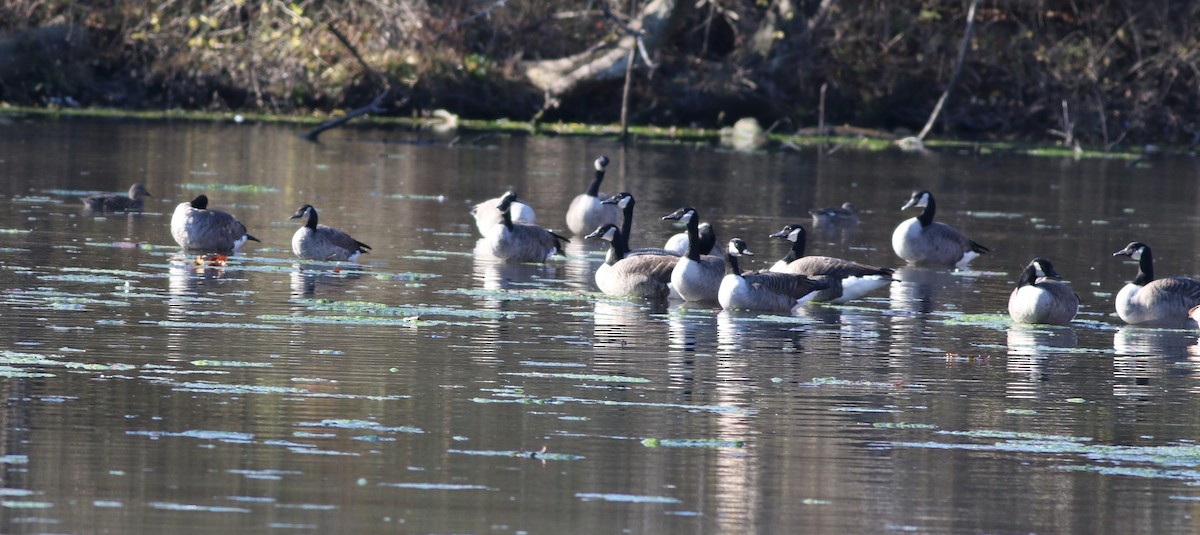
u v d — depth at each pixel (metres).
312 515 11.55
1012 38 64.50
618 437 14.05
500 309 20.84
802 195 39.03
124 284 21.48
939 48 64.19
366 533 11.17
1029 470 13.42
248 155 42.62
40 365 15.99
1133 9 64.06
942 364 18.03
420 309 20.48
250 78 57.06
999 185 44.06
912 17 63.84
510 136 54.44
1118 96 64.75
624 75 57.91
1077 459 13.84
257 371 16.19
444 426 14.22
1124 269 27.47
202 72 56.84
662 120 62.66
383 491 12.19
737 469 13.14
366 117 58.06
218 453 13.05
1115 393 16.67
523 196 36.19
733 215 33.88
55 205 30.06
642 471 12.98
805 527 11.66
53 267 22.70
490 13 60.09
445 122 58.06
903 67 64.06
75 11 56.88
